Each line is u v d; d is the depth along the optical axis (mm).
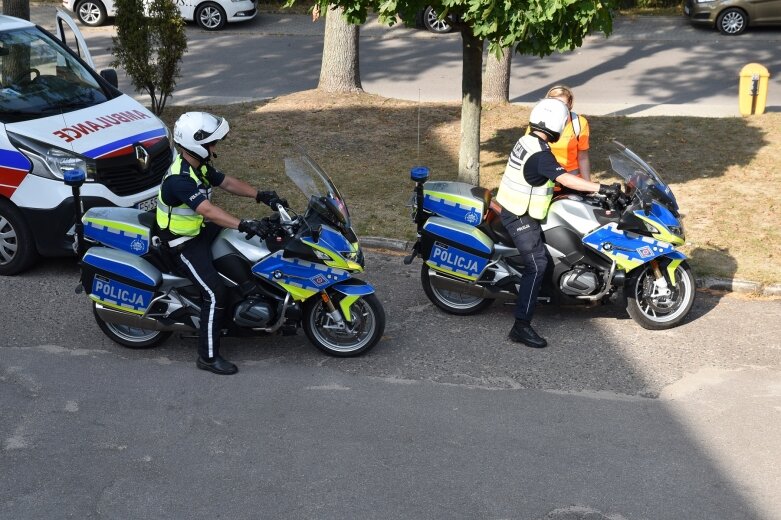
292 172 6145
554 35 7723
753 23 19969
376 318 6246
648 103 14680
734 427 5492
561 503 4730
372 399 5824
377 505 4707
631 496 4797
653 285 6730
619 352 6488
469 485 4887
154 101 13281
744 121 13016
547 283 6730
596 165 11289
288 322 6254
